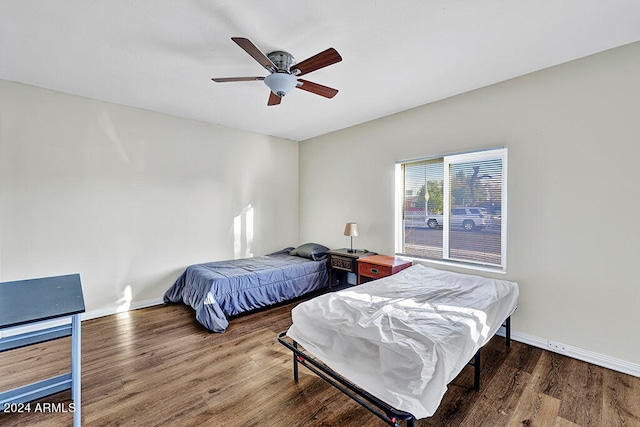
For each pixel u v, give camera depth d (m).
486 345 2.46
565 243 2.28
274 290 3.35
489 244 2.78
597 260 2.14
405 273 2.70
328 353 1.57
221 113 3.49
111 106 3.12
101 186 3.08
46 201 2.79
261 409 1.71
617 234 2.06
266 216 4.54
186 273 3.53
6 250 2.61
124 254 3.24
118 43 2.00
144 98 3.01
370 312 1.71
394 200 3.51
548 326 2.36
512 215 2.54
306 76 2.47
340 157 4.21
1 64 2.30
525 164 2.46
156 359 2.26
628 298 2.02
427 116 3.15
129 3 1.60
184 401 1.78
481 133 2.72
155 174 3.44
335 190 4.30
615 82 2.05
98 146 3.06
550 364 2.15
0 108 2.57
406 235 3.50
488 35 1.90
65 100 2.87
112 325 2.89
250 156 4.33
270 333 2.74
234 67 2.35
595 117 2.13
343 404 1.75
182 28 1.83
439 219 3.17
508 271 2.57
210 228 3.92
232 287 3.02
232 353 2.36
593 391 1.83
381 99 3.01
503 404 1.72
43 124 2.76
